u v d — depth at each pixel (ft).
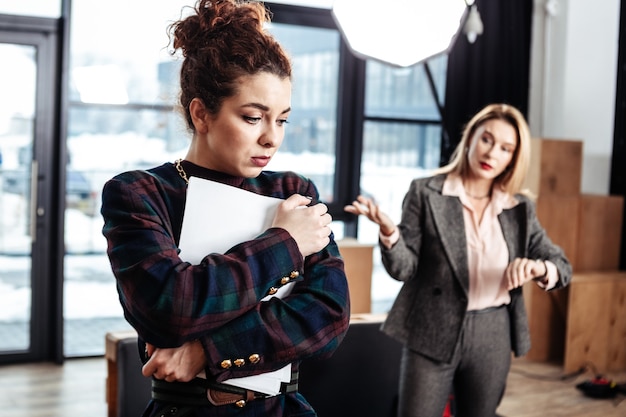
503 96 21.77
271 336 3.85
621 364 18.72
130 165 19.11
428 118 21.88
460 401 9.47
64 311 18.83
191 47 4.06
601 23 21.13
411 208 9.40
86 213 19.25
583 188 21.65
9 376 16.94
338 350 10.01
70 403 15.12
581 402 16.01
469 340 9.09
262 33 3.97
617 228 19.95
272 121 3.96
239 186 4.21
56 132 18.07
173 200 4.06
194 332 3.69
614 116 20.70
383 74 21.25
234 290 3.73
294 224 3.96
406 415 9.19
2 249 17.92
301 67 20.33
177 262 3.76
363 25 8.04
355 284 14.76
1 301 17.98
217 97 3.90
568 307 18.04
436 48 8.04
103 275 20.01
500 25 21.63
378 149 21.40
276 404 4.03
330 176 20.95
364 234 21.74
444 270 9.15
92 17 18.24
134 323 3.81
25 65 17.80
